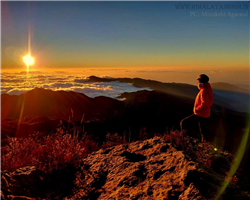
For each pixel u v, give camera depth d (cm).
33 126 1711
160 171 248
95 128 1548
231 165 421
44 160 349
